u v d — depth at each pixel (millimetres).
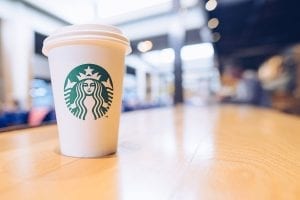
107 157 231
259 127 460
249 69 4363
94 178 168
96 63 228
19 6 1559
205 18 2184
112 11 1051
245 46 3871
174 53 1669
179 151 253
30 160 218
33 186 153
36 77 2328
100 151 234
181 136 354
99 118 231
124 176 172
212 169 185
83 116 227
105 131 236
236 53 4180
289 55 3139
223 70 4344
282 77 3166
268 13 2377
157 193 141
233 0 1985
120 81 249
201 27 2492
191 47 3453
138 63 3246
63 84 230
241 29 2869
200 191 142
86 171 185
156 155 236
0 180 164
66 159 223
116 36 229
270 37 3504
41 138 339
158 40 2721
